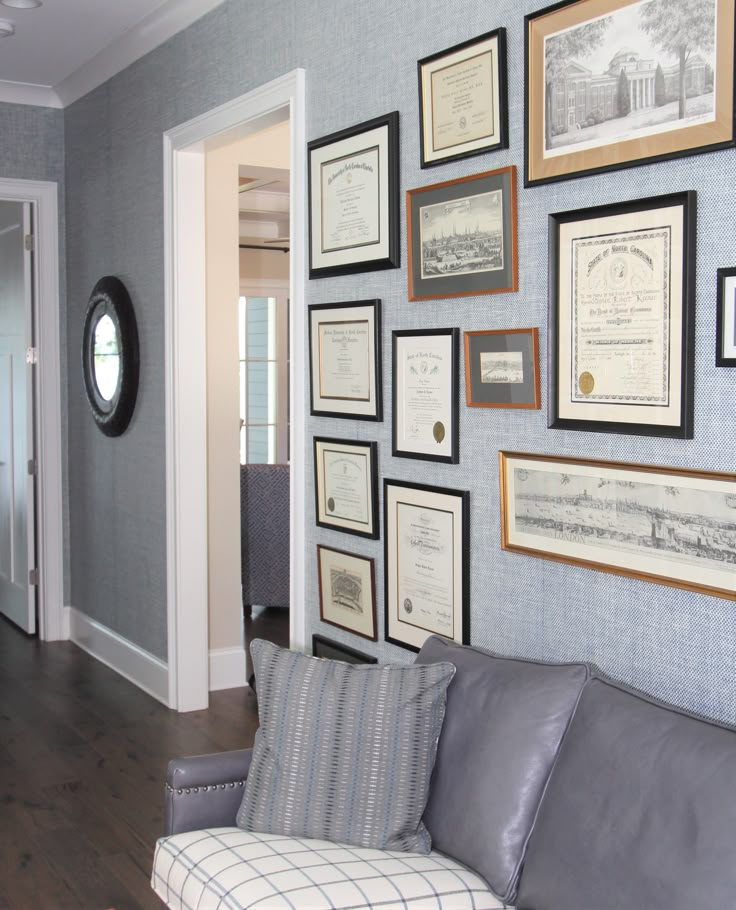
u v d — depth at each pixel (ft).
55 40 14.62
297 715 7.32
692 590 6.35
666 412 6.49
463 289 8.23
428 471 8.83
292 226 10.68
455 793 6.77
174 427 13.97
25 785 11.55
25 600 18.63
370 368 9.50
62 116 17.67
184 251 13.82
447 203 8.35
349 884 6.29
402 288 9.07
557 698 6.55
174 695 14.21
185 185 13.74
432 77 8.46
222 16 12.17
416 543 8.95
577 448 7.23
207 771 7.45
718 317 6.07
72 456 17.95
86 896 9.07
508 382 7.82
